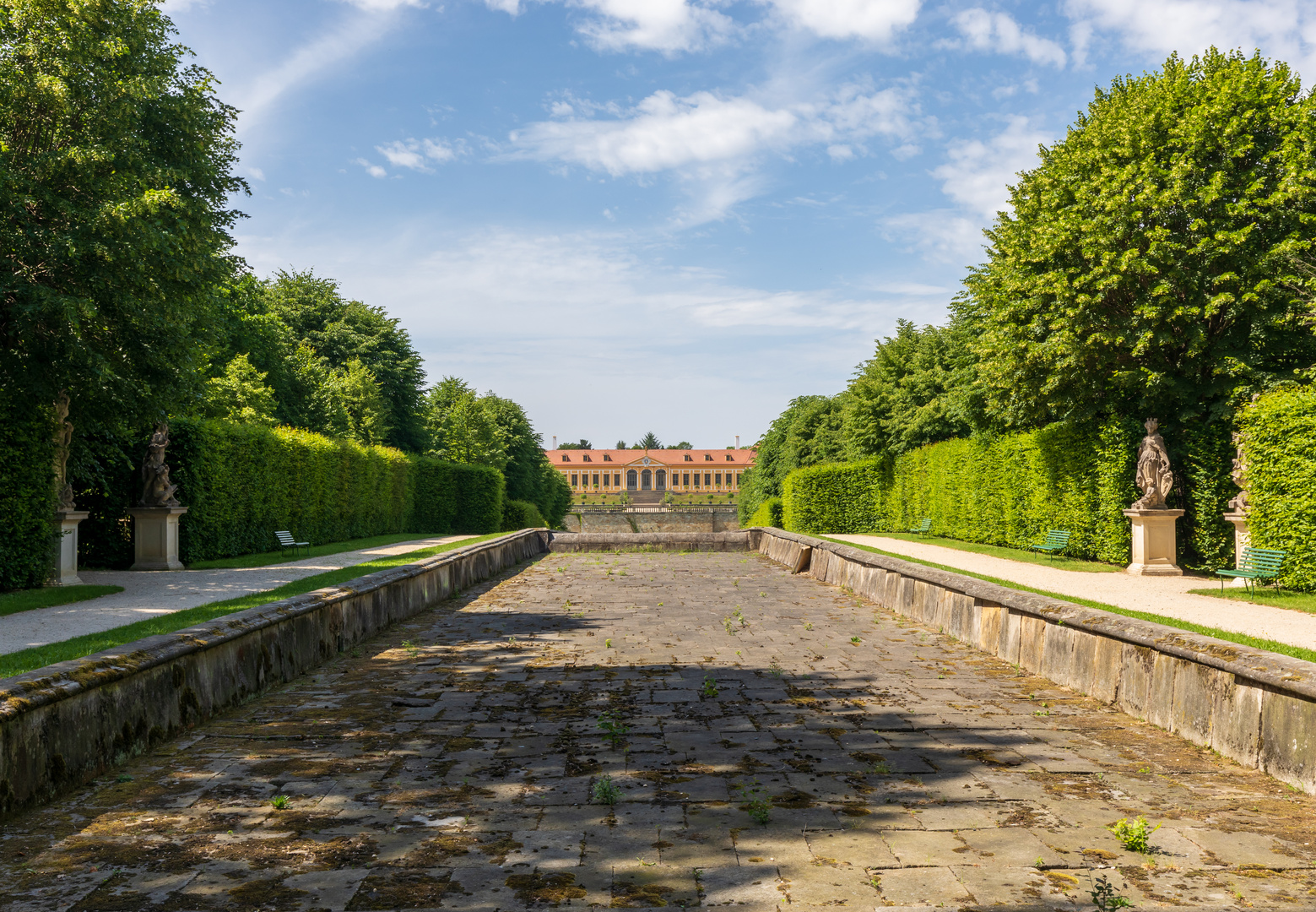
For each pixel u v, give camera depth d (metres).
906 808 4.34
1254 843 3.88
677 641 10.14
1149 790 4.66
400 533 35.81
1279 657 5.05
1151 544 15.48
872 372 38.31
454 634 10.73
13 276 11.82
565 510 86.56
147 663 5.44
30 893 3.37
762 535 28.55
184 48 15.70
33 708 4.37
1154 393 16.73
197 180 15.91
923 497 30.53
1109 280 16.55
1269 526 12.32
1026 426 23.45
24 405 12.65
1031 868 3.59
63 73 12.34
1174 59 18.92
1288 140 16.05
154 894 3.36
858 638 10.41
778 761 5.19
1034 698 7.08
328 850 3.80
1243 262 16.20
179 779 4.89
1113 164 17.70
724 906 3.24
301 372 39.25
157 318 13.73
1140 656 6.44
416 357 51.44
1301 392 12.37
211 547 18.64
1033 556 19.72
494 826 4.10
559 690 7.33
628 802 4.43
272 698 7.12
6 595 11.79
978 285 21.08
